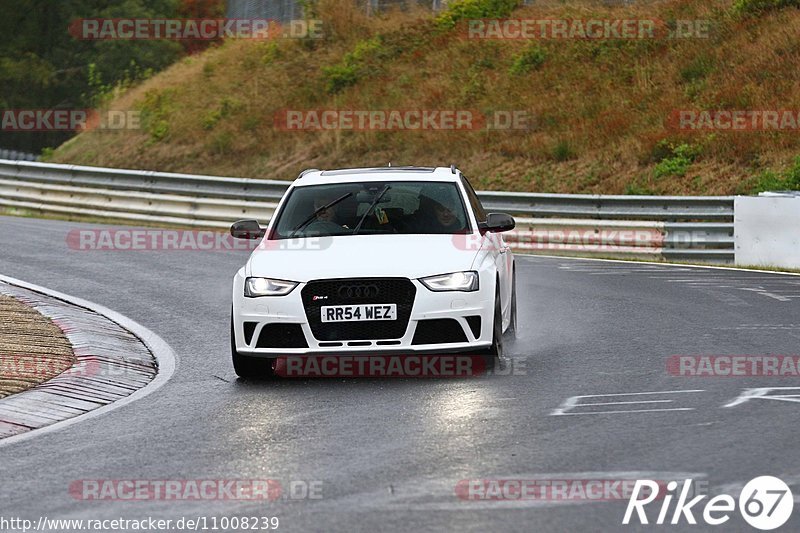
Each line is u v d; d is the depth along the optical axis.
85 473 21.58
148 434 25.00
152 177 84.75
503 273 34.00
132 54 157.62
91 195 87.38
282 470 21.33
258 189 80.31
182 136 112.44
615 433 23.69
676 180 83.31
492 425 24.73
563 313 43.25
